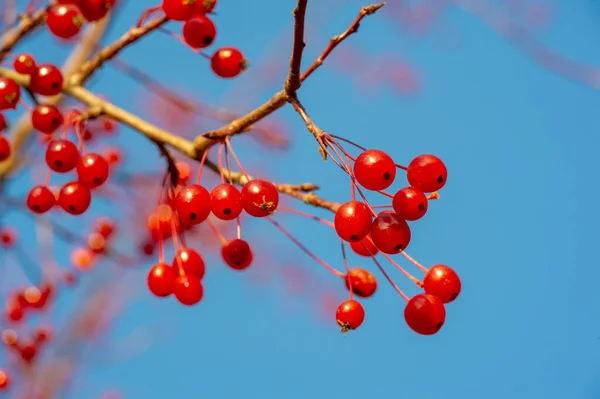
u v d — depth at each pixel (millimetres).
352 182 401
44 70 452
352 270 433
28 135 545
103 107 458
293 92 411
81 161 438
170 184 449
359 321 413
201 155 442
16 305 555
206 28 440
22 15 460
